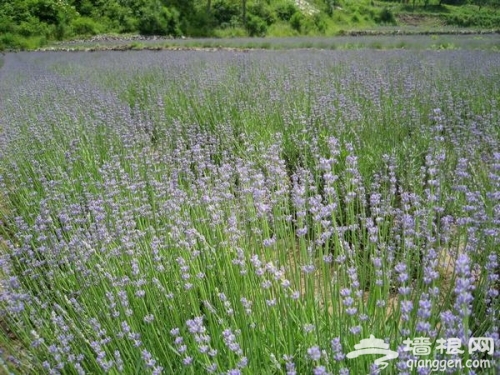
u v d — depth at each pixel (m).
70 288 3.33
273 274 2.55
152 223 3.91
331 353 2.17
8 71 12.73
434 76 8.23
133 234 3.38
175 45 23.89
